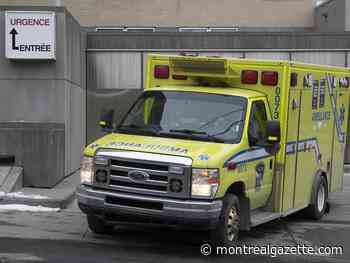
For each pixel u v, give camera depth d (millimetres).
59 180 14781
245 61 10375
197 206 8297
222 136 9195
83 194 8930
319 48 20578
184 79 10648
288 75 10195
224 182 8570
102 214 8930
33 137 14297
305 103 11258
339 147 13555
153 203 8461
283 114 10211
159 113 9734
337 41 20594
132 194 8578
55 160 14328
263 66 10297
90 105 20562
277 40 20594
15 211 11992
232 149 8883
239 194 9352
